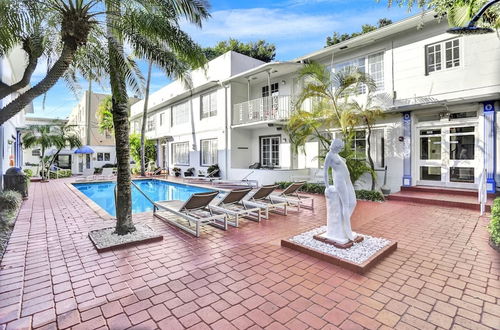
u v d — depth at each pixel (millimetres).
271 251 4547
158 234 5293
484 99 8031
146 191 14484
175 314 2789
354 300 3029
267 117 13406
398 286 3336
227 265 3990
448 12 6555
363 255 4055
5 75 9969
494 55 8141
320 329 2545
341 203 4488
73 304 2975
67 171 22531
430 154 9766
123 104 5309
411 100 9820
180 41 5520
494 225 4648
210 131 16844
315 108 10469
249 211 6359
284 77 14016
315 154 12805
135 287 3344
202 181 15836
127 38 5547
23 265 3992
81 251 4562
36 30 5066
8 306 2920
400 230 5699
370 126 10000
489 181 8250
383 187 9680
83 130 28875
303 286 3348
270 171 13117
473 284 3367
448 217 6742
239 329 2555
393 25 9570
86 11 4773
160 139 23469
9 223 6164
